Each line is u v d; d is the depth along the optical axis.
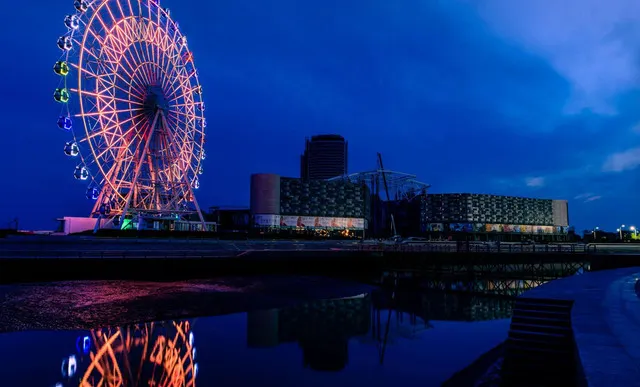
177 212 89.06
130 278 46.62
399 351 22.61
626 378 7.77
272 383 17.22
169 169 85.38
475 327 29.38
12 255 45.81
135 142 80.56
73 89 65.94
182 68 90.25
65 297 35.06
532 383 14.59
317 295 41.69
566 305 17.27
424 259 58.44
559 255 53.53
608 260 49.91
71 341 23.61
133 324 27.98
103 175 71.88
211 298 37.00
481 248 62.56
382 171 196.75
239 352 21.77
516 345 15.63
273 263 54.31
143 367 19.14
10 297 34.28
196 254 53.81
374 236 183.88
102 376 17.84
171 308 32.91
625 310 15.20
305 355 21.44
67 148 65.81
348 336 25.91
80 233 81.06
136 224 86.06
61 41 64.69
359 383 17.41
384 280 57.56
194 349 22.25
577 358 10.40
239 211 180.25
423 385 17.17
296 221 173.75
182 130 89.06
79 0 66.00
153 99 80.81
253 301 36.69
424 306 37.84
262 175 169.25
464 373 18.73
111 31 72.25
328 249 66.19
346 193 185.62
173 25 88.50
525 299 18.03
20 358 20.19
